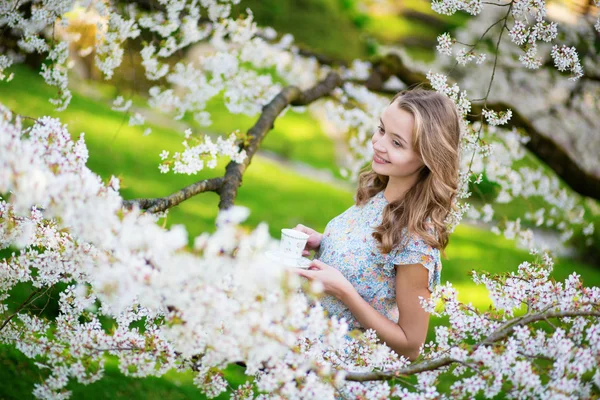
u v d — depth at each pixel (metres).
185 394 2.91
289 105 4.39
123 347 1.77
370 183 2.26
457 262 5.60
